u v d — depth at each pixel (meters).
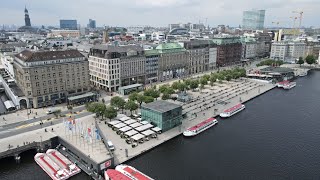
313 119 165.50
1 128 139.00
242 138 136.75
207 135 140.00
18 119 152.25
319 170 107.44
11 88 196.00
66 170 103.38
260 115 172.50
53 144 124.31
